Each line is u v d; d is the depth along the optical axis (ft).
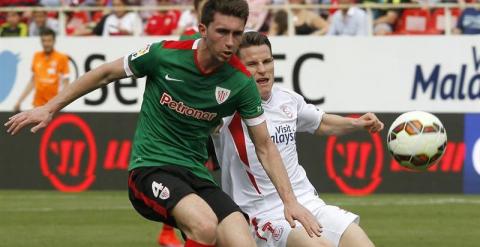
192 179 65.31
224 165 71.97
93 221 121.19
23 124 64.13
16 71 160.66
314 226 62.28
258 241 70.95
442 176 149.18
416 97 152.35
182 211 62.59
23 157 156.87
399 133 72.08
